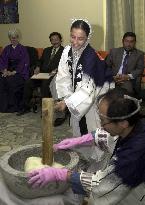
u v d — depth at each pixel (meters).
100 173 1.20
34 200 1.29
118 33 4.96
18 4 5.60
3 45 5.84
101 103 1.14
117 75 4.04
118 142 1.21
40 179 1.21
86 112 2.09
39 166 1.32
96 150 1.65
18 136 3.61
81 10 5.27
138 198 1.17
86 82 2.05
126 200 1.18
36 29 5.62
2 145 3.36
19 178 1.21
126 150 1.13
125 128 1.14
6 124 4.02
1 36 5.84
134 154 1.11
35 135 3.64
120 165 1.12
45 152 1.35
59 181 1.24
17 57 4.85
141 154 1.10
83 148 1.65
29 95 4.52
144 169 1.11
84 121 2.16
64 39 5.50
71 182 1.22
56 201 1.29
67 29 5.43
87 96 2.01
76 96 2.02
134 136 1.15
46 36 5.59
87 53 2.08
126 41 4.14
